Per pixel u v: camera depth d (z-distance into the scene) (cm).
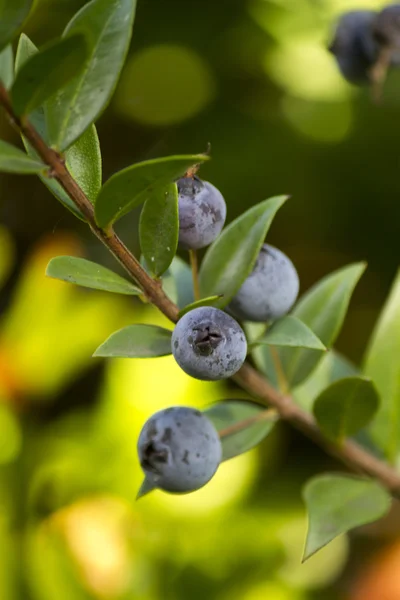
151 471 23
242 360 22
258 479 35
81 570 31
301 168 42
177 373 33
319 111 42
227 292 23
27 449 33
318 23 41
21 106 21
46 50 20
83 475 32
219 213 23
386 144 42
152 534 32
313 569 34
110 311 35
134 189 21
